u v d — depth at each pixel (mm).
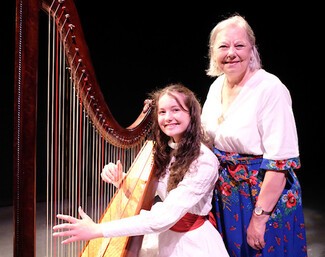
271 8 5578
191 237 1898
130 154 2492
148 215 1715
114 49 5852
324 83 5988
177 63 5914
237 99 1918
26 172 1167
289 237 1942
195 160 1836
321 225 3898
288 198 1919
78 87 1512
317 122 6273
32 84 1150
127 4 5719
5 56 5656
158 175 2025
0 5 5508
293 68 5914
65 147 1595
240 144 1912
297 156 1862
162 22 5770
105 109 1796
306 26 5688
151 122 2545
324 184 5250
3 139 5562
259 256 1969
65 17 1313
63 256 1984
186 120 1856
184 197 1773
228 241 2037
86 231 1583
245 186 1951
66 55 1406
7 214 4078
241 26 1895
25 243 1183
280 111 1830
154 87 6020
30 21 1133
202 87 5957
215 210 2072
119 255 1748
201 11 5641
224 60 1895
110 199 2344
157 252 2078
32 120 1159
